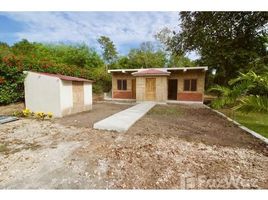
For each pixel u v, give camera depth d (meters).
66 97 7.34
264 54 12.25
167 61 32.34
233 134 4.86
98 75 17.98
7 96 7.71
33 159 3.14
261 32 11.73
